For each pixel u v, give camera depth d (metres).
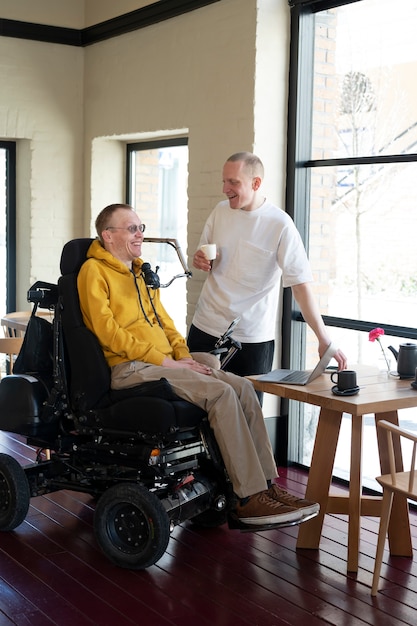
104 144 6.13
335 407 3.05
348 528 3.34
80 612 2.85
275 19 4.39
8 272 6.38
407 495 2.83
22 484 3.51
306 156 4.46
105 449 3.43
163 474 3.31
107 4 5.74
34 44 5.97
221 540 3.54
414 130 3.90
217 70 4.68
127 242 3.58
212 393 3.25
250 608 2.89
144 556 3.15
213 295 3.97
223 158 4.65
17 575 3.14
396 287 4.03
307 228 4.50
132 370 3.40
